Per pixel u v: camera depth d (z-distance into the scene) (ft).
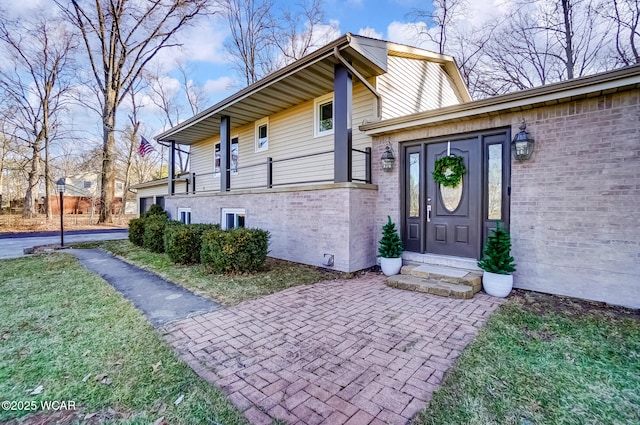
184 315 11.74
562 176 13.41
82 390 7.04
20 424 6.00
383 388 7.06
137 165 93.35
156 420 6.10
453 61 29.96
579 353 8.63
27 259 24.06
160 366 8.02
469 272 15.69
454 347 9.04
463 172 16.92
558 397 6.72
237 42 63.00
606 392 6.89
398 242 17.70
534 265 14.20
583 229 12.94
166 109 85.81
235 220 27.25
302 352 8.80
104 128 58.95
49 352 8.79
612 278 12.32
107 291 14.94
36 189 73.26
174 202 37.27
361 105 22.68
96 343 9.35
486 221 16.26
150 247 27.30
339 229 18.21
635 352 8.67
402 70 24.94
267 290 14.96
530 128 14.26
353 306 12.67
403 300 13.39
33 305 12.93
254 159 32.65
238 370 7.85
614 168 12.26
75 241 35.94
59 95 62.90
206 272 18.66
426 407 6.40
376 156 20.15
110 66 56.54
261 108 28.14
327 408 6.39
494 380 7.34
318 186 19.31
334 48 17.62
